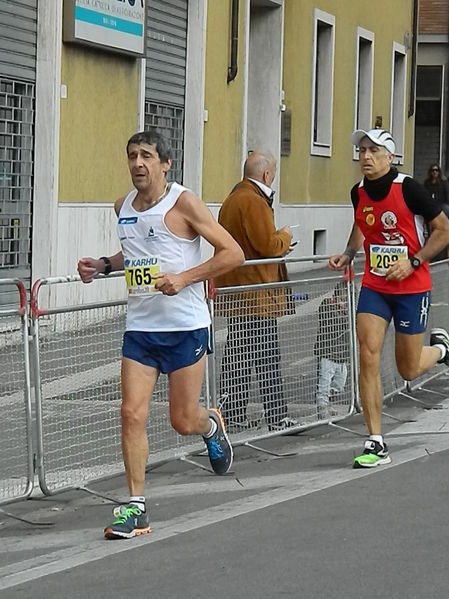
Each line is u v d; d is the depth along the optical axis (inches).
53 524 340.2
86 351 365.1
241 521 331.6
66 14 752.3
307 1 1176.2
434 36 1867.6
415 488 367.2
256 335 429.4
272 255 433.1
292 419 448.1
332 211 1262.3
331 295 463.2
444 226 395.5
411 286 403.9
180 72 938.7
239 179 1041.5
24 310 350.0
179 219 324.2
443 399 538.0
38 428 357.1
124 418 325.7
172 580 278.5
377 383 401.7
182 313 327.3
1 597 268.8
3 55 709.3
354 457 418.3
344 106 1302.9
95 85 796.6
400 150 1562.5
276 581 276.1
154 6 885.8
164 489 377.7
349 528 321.4
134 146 323.0
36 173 747.4
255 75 1120.2
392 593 266.2
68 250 770.8
